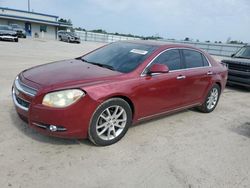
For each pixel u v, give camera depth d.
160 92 4.38
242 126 5.30
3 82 7.04
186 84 4.91
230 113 6.16
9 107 4.95
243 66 9.00
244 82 8.98
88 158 3.43
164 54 4.57
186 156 3.76
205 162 3.65
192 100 5.30
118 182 3.01
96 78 3.67
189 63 5.13
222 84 6.11
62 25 48.50
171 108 4.82
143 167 3.36
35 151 3.47
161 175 3.22
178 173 3.30
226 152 4.03
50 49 20.23
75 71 3.93
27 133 3.93
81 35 50.12
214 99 6.03
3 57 12.20
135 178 3.11
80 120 3.42
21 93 3.54
